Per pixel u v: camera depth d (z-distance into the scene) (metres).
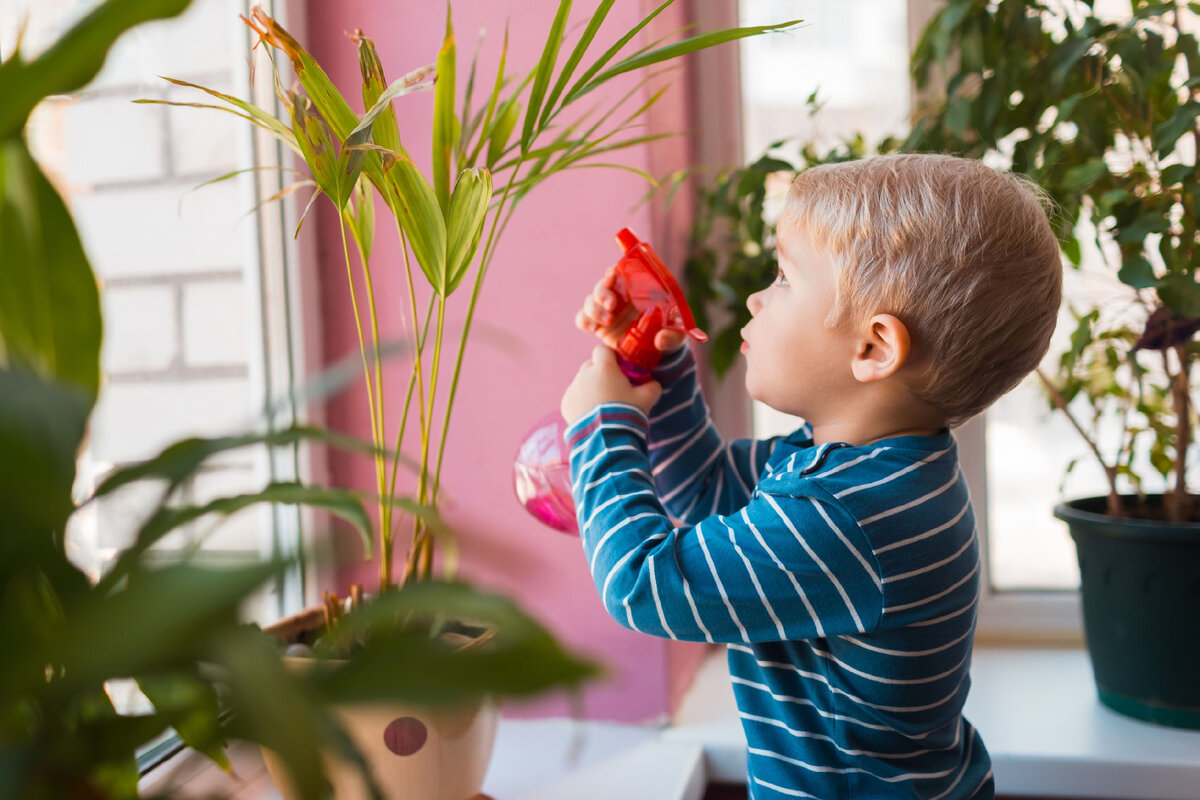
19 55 0.30
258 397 1.13
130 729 0.33
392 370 1.17
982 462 1.40
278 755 0.28
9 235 0.38
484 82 1.12
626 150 1.10
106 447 0.96
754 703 0.86
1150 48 1.07
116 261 0.97
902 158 0.85
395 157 0.73
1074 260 1.18
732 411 1.44
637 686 1.15
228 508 0.36
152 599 0.27
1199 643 1.11
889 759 0.80
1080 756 1.08
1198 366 1.32
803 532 0.77
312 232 1.16
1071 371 1.16
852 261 0.81
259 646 0.28
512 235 1.13
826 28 1.41
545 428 0.93
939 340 0.80
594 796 0.99
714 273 1.32
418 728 0.80
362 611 0.32
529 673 0.28
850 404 0.84
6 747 0.27
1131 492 1.35
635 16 1.08
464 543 0.37
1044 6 1.13
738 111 1.41
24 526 0.30
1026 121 1.14
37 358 0.37
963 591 0.82
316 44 1.15
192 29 1.06
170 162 1.04
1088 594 1.20
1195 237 1.11
